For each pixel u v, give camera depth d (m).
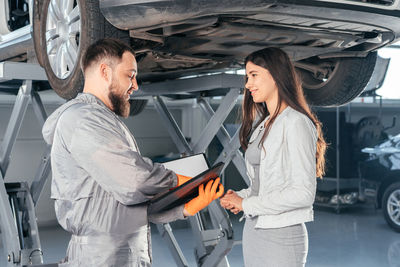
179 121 7.52
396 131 8.87
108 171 1.63
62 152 1.71
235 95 3.15
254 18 2.46
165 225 3.55
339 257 5.20
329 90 3.57
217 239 3.40
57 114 1.78
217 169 1.80
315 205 8.45
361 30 2.82
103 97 1.83
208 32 2.55
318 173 2.14
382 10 2.62
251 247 2.03
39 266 2.79
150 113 7.33
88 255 1.70
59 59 2.88
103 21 2.54
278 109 2.01
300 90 2.04
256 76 2.04
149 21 2.45
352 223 7.09
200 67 3.46
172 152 7.51
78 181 1.69
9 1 3.79
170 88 3.43
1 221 3.05
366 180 7.12
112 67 1.80
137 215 1.74
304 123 1.93
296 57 3.11
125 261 1.71
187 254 5.33
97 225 1.69
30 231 3.13
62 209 1.75
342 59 3.46
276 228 1.94
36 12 3.07
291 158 1.90
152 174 1.68
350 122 7.95
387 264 4.90
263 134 2.01
